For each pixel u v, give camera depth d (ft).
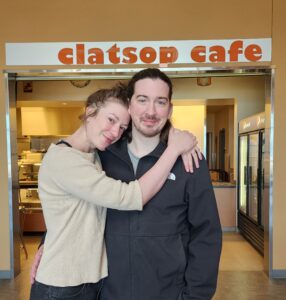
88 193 3.52
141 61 11.59
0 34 11.69
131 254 3.91
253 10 11.41
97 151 4.33
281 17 11.39
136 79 3.84
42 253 3.91
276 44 11.43
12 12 11.66
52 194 3.72
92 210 3.79
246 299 10.11
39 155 21.72
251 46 11.44
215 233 4.03
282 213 11.75
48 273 3.63
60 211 3.69
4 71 11.68
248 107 19.15
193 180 3.95
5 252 11.95
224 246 16.15
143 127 3.85
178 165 3.99
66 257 3.64
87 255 3.72
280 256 11.78
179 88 19.22
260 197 14.97
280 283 11.33
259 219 14.93
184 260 4.01
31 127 22.76
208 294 3.96
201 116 22.26
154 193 3.71
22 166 20.44
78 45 11.62
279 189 11.73
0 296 10.41
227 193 19.48
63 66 11.68
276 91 11.53
